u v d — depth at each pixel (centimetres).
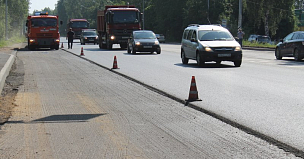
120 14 5441
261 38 8456
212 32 3058
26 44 8062
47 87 1927
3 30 9400
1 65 2809
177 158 817
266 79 2147
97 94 1691
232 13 11062
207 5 10494
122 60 3588
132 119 1193
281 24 10525
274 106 1380
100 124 1130
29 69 2856
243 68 2794
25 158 823
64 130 1060
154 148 889
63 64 3225
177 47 6769
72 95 1672
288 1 9250
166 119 1191
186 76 2305
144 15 14288
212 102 1462
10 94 1741
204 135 1001
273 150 869
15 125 1124
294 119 1172
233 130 1052
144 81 2084
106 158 817
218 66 2969
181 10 12050
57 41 5716
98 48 6259
